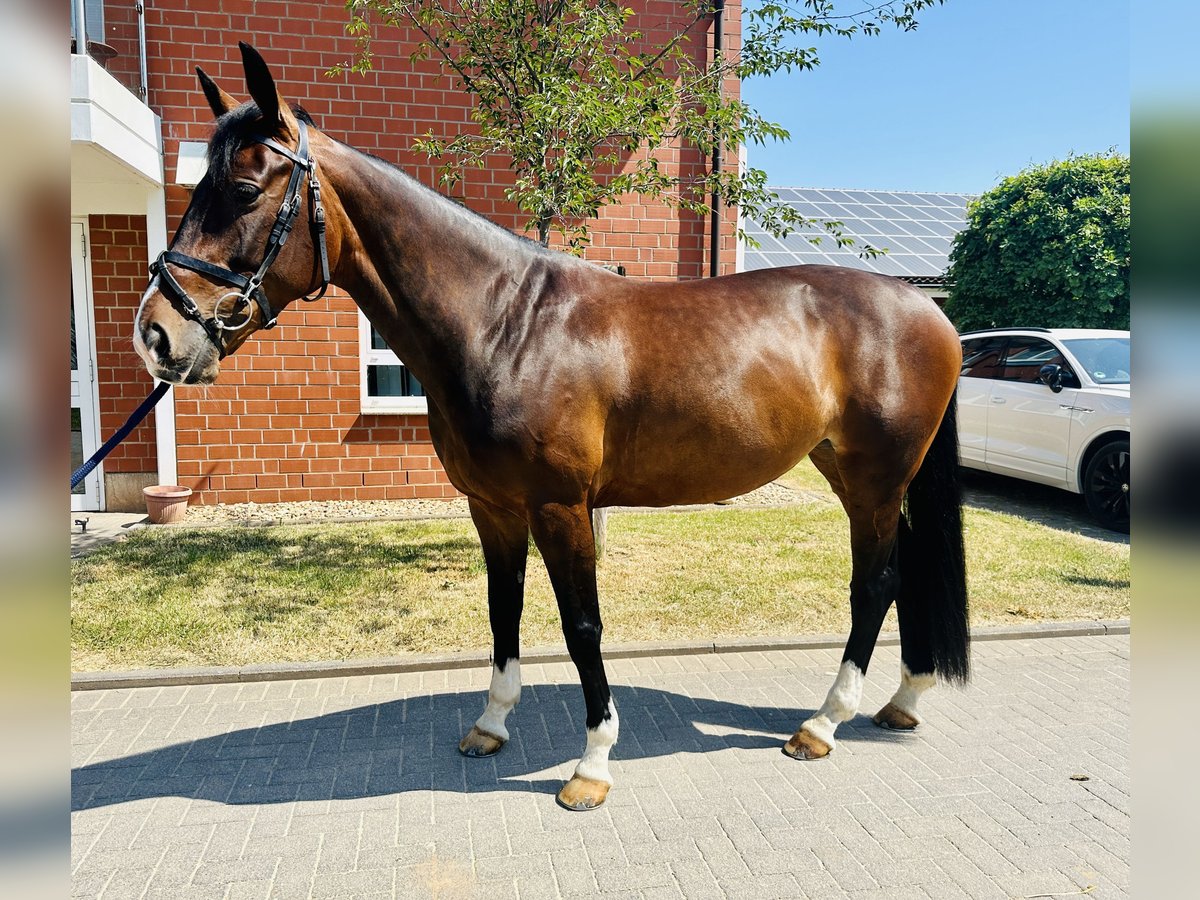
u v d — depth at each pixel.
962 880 2.22
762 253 13.66
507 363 2.43
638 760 2.90
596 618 2.57
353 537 5.88
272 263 2.21
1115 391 6.57
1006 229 9.67
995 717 3.27
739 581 4.95
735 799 2.64
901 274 13.44
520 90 4.55
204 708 3.29
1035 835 2.44
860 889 2.18
